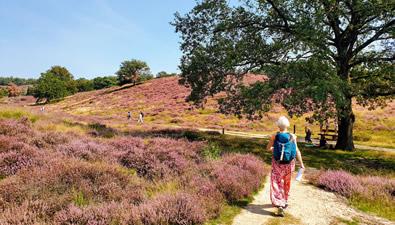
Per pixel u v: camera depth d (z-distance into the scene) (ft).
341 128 70.28
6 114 61.05
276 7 59.16
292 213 20.40
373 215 21.36
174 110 184.96
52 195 19.08
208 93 68.59
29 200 17.76
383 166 52.54
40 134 38.86
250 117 60.34
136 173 27.37
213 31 66.74
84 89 435.53
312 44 49.93
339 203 23.72
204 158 34.65
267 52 58.23
